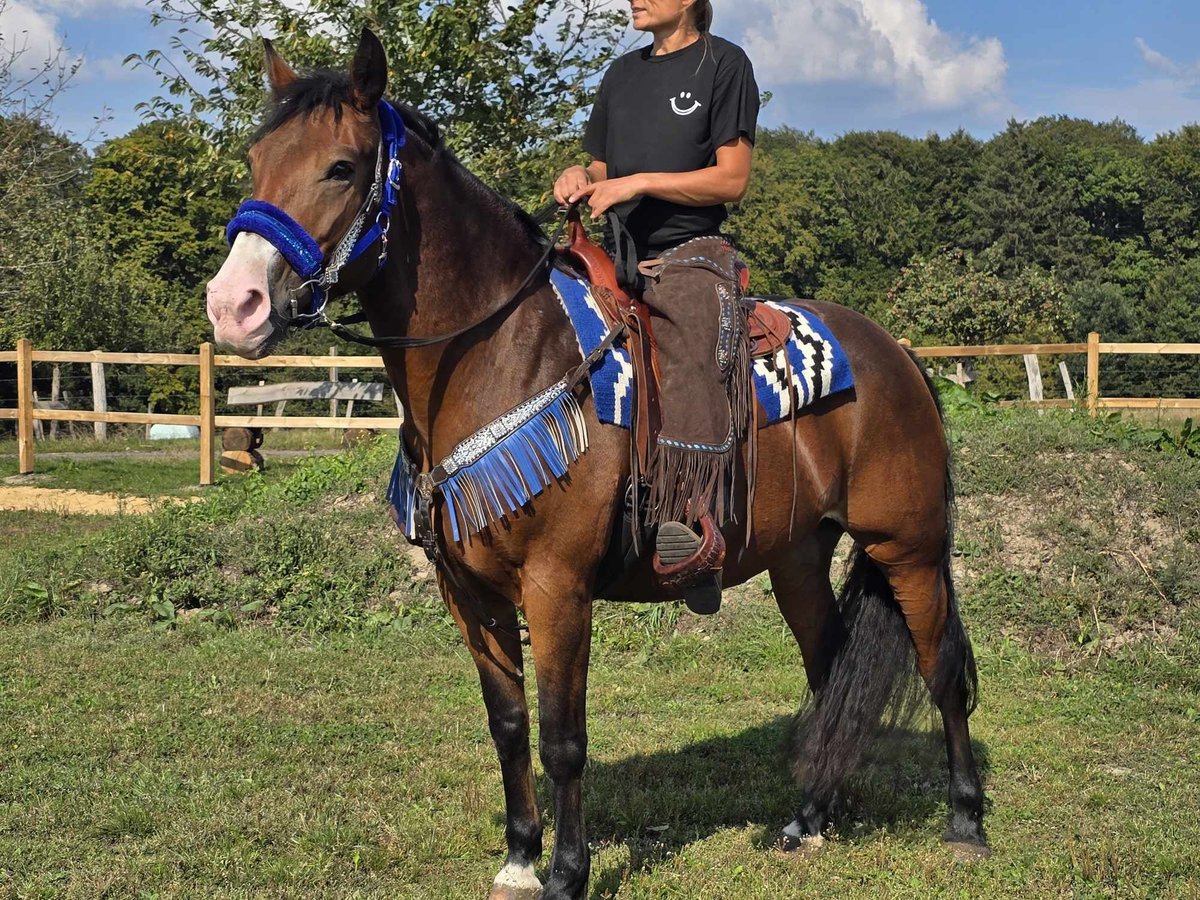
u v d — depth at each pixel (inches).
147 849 136.7
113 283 952.3
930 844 142.7
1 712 188.4
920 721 148.6
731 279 125.4
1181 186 2000.5
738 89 124.3
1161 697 197.2
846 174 2052.2
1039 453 276.1
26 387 514.3
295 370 844.6
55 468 535.2
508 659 122.0
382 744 177.5
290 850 137.3
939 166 2110.0
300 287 99.8
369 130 103.6
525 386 111.4
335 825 143.5
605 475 112.3
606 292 118.2
